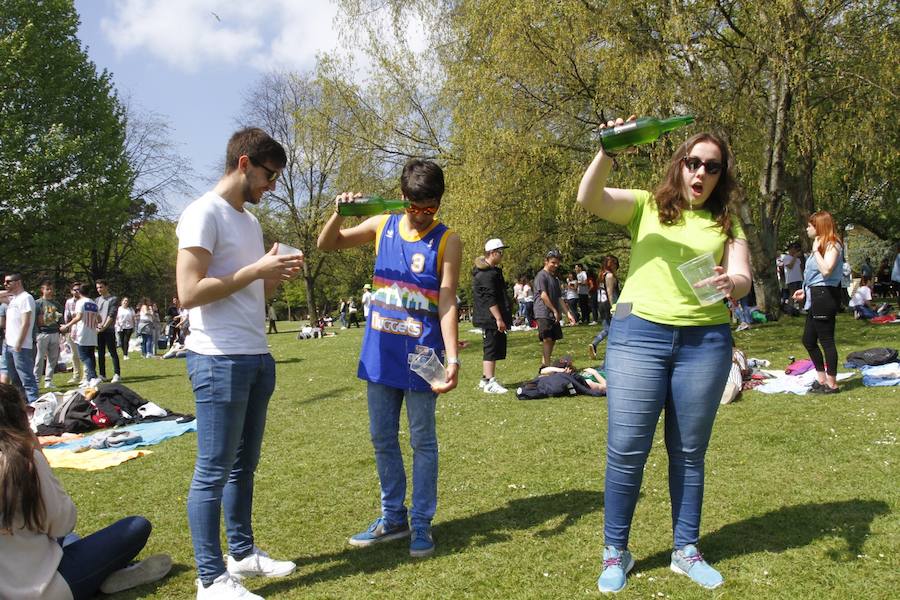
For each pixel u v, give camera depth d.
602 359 11.69
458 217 14.34
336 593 3.08
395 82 17.31
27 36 23.41
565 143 14.37
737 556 3.22
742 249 2.99
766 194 15.55
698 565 3.03
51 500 2.82
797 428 5.53
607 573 3.01
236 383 3.00
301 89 27.19
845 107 13.05
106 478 5.25
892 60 12.28
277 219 37.09
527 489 4.42
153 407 7.85
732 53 13.67
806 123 12.94
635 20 12.80
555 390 7.77
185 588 3.21
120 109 28.25
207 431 2.99
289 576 3.29
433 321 3.54
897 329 12.84
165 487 4.93
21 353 9.09
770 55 12.44
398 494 3.70
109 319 12.54
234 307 3.04
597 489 4.34
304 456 5.62
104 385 7.93
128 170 27.78
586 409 6.96
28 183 23.23
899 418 5.67
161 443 6.51
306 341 22.47
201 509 2.97
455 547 3.54
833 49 12.84
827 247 6.82
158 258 39.41
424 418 3.52
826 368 7.00
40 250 24.55
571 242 17.86
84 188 24.73
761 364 9.02
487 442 5.74
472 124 13.87
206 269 2.97
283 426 7.03
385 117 17.53
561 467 4.88
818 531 3.45
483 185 13.87
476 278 8.57
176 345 18.62
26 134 23.70
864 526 3.47
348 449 5.79
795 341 11.95
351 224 16.14
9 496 2.69
